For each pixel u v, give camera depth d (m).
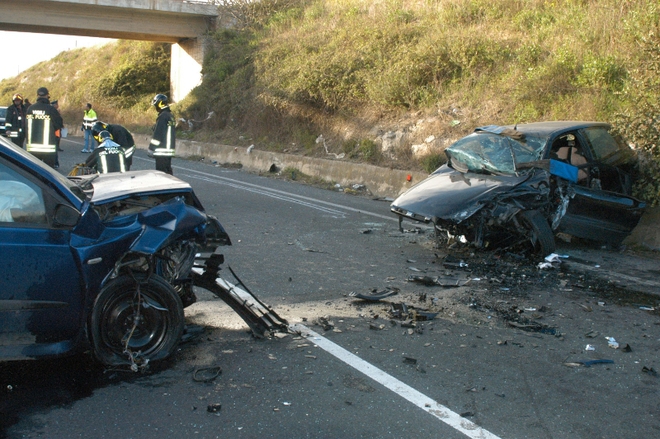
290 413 3.69
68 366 4.28
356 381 4.16
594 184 8.24
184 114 25.64
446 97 15.19
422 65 16.03
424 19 19.30
